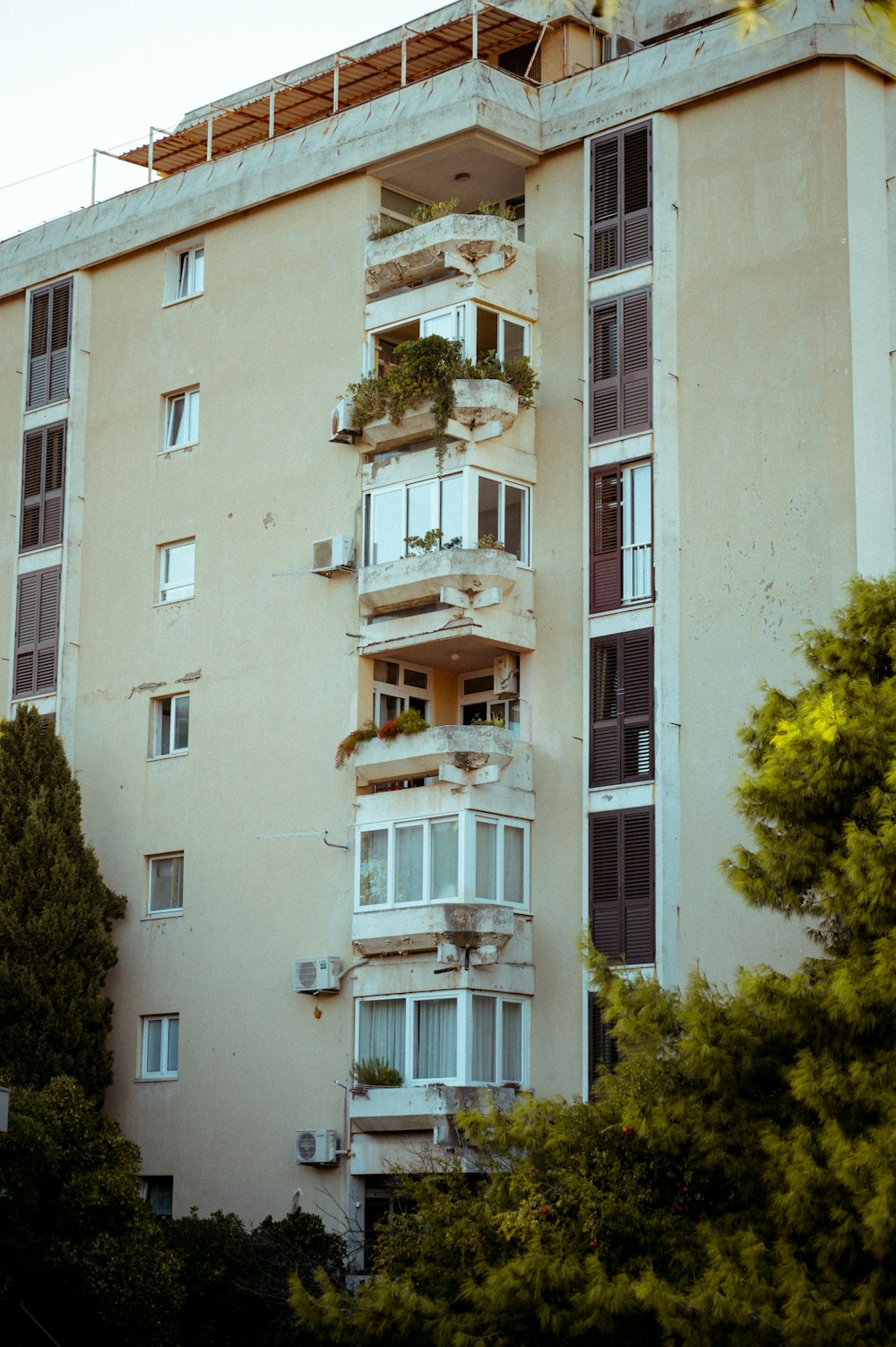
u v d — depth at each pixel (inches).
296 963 1481.3
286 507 1596.9
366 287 1573.6
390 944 1434.5
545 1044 1402.6
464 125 1499.8
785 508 1354.6
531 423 1507.1
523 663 1475.1
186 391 1707.7
